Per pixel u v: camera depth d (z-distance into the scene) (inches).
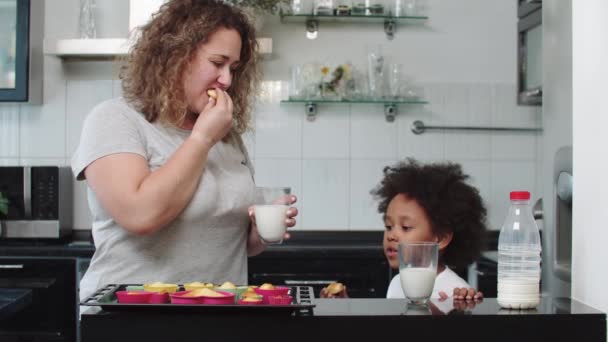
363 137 151.7
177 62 62.7
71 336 127.0
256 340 47.8
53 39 140.6
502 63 153.8
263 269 128.5
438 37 152.8
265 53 140.6
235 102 71.7
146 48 64.2
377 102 145.8
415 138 152.3
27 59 139.4
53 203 136.1
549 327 49.1
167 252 63.2
